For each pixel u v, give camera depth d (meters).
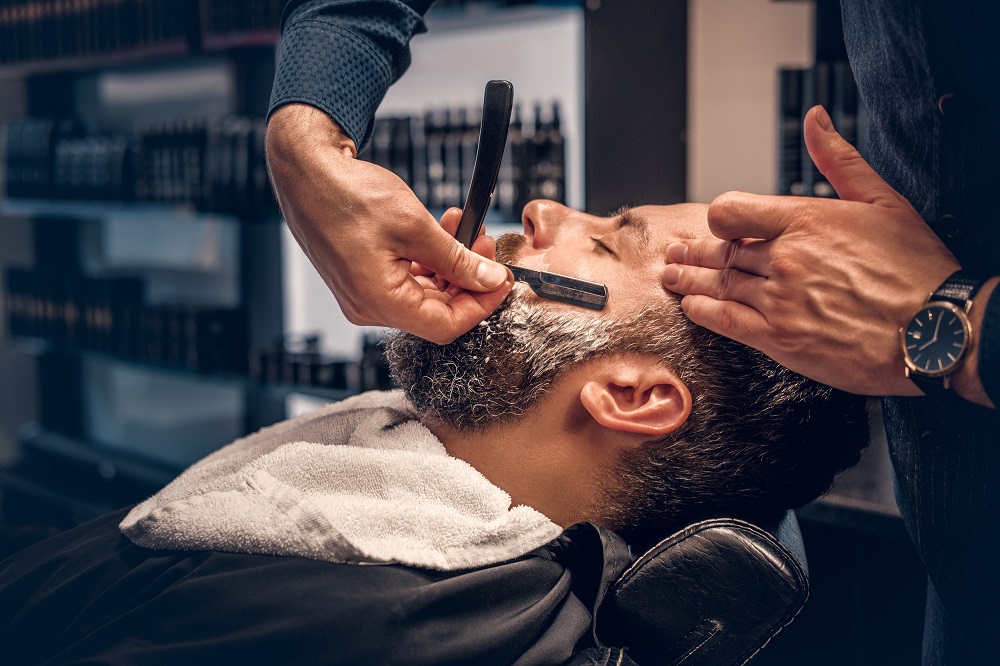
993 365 0.81
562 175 2.64
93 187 3.98
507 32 3.04
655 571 0.96
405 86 3.34
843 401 1.07
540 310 1.05
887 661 1.62
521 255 1.15
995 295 0.81
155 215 3.85
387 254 1.01
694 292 1.00
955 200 0.93
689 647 0.97
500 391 1.05
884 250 0.88
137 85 4.34
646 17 2.26
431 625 0.91
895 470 1.11
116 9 3.73
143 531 1.02
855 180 0.92
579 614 1.01
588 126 2.23
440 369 1.07
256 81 3.61
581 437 1.05
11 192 4.45
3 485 4.10
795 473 1.06
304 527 0.95
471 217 1.08
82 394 4.77
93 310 4.05
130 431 4.52
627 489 1.06
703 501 1.05
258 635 0.89
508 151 2.62
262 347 3.49
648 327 1.04
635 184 2.29
